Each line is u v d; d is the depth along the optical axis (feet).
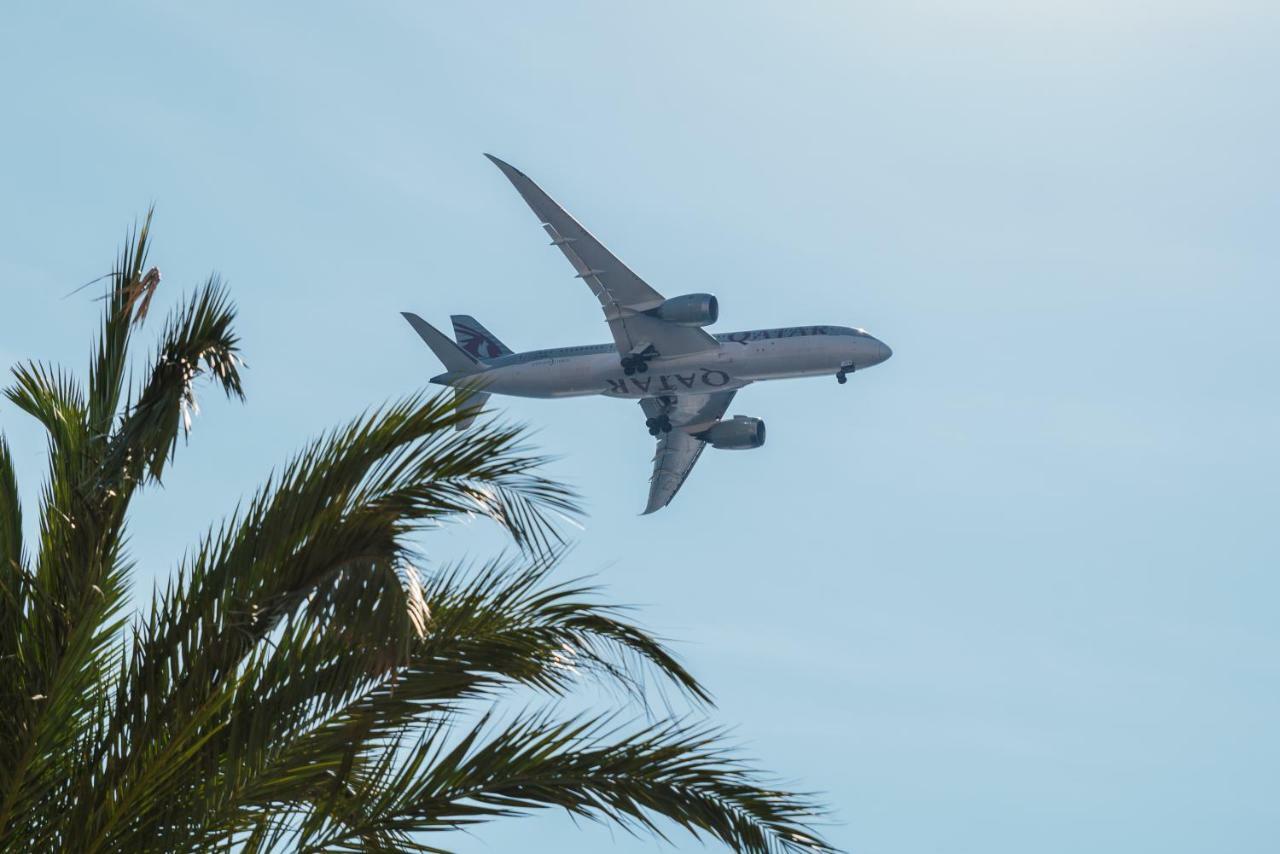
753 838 105.50
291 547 106.83
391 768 109.29
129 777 104.27
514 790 107.14
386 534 102.78
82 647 108.58
